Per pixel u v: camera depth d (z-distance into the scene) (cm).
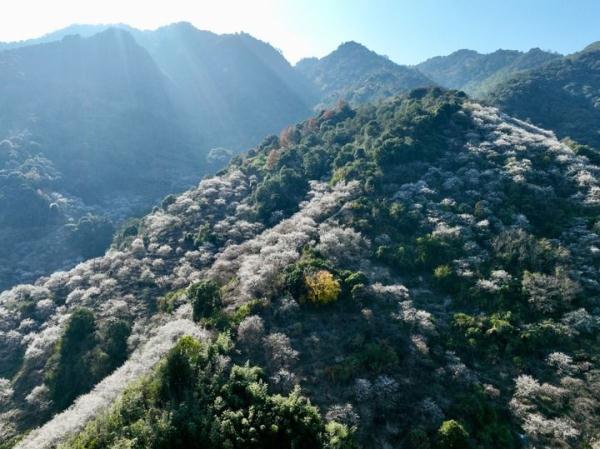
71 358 3928
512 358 3203
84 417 2673
